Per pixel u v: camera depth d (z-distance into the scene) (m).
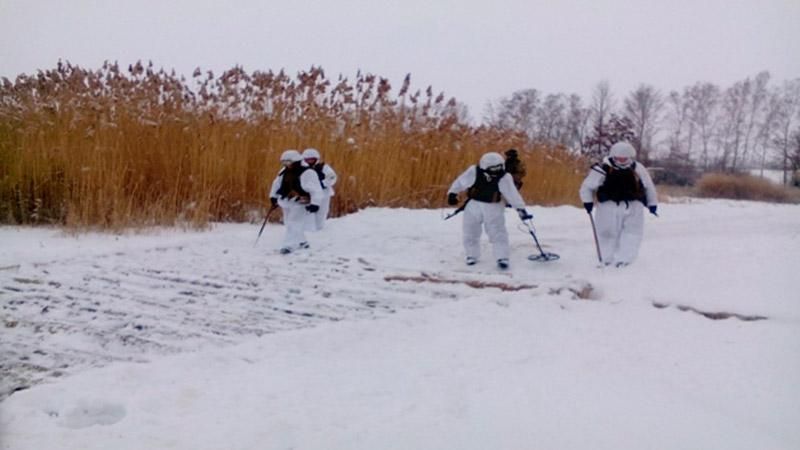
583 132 48.00
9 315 7.07
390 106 16.25
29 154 12.56
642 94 44.78
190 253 10.33
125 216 12.03
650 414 4.68
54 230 11.84
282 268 9.52
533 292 7.98
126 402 4.82
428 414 4.66
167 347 6.29
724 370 5.59
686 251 10.17
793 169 37.84
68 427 4.59
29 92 14.36
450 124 17.08
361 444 4.23
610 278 8.81
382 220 13.15
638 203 9.69
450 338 6.37
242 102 15.00
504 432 4.39
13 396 4.92
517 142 19.08
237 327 6.90
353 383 5.23
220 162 13.64
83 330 6.70
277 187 10.87
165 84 14.77
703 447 4.22
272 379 5.30
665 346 6.24
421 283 8.73
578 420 4.57
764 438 4.34
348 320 7.13
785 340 6.29
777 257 9.54
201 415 4.65
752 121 40.78
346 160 14.76
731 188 34.78
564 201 20.31
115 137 13.00
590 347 6.16
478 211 9.71
